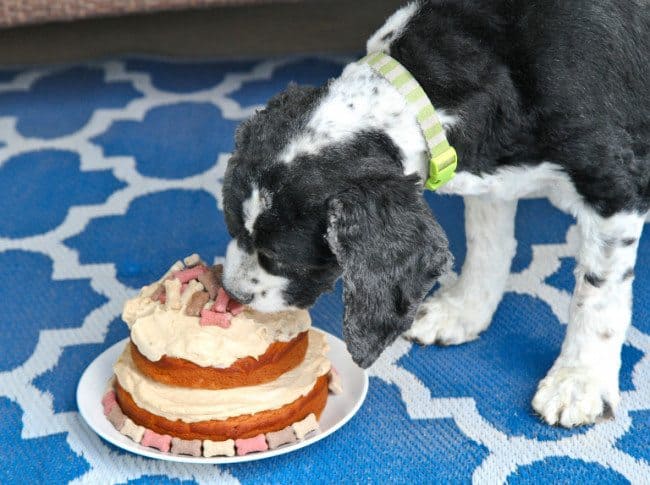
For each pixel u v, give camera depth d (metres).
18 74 2.19
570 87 1.33
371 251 1.27
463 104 1.34
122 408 1.39
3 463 1.38
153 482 1.36
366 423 1.43
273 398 1.36
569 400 1.42
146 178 1.85
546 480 1.36
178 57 2.24
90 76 2.17
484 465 1.38
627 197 1.37
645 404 1.45
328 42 2.25
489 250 1.51
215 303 1.35
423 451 1.40
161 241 1.72
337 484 1.36
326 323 1.58
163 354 1.34
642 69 1.37
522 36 1.34
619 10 1.36
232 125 1.97
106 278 1.65
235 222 1.31
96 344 1.54
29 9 1.96
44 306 1.60
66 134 1.97
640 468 1.37
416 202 1.29
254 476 1.37
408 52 1.35
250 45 2.25
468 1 1.36
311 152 1.29
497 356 1.52
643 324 1.55
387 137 1.31
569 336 1.46
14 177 1.86
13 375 1.50
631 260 1.41
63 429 1.42
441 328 1.53
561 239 1.71
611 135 1.35
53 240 1.72
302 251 1.29
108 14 1.98
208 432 1.35
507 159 1.36
